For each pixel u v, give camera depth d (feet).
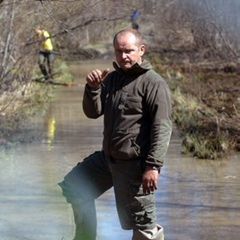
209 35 168.35
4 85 101.14
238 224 49.83
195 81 132.36
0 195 57.11
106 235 47.47
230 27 160.45
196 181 61.62
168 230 48.52
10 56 107.55
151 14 186.60
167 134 39.17
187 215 51.90
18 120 89.71
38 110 104.78
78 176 42.01
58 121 95.09
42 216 51.57
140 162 39.88
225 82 131.34
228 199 55.98
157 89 39.50
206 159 70.28
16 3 96.94
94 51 198.70
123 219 40.81
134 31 40.22
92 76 40.32
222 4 160.97
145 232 40.19
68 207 53.88
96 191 42.19
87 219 42.29
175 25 190.29
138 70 39.75
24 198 56.29
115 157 40.32
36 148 76.74
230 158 70.74
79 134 85.40
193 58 172.35
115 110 40.16
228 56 161.17
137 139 39.78
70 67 175.32
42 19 107.96
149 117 39.93
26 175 64.03
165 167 67.00
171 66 162.81
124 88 40.11
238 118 90.43
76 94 125.39
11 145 77.82
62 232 47.96
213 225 49.65
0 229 48.47
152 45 196.13
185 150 73.20
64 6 96.27
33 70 124.16
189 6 175.83
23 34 110.52
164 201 55.52
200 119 89.56
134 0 158.92
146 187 39.14
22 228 48.73
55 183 61.11
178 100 102.89
